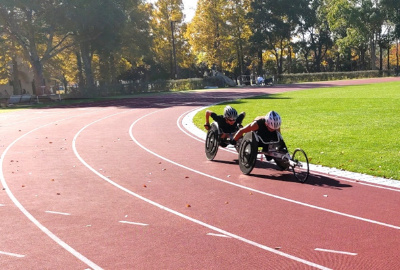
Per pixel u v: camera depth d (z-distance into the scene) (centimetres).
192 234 709
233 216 795
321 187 970
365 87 4559
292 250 630
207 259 609
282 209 825
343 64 10331
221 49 7838
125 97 5119
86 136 1919
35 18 5281
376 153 1267
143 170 1209
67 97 5428
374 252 612
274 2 8231
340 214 784
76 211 852
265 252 627
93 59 7312
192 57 8394
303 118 2120
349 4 8012
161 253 635
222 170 1178
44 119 2775
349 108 2452
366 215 774
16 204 912
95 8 5331
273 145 1091
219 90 5725
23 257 637
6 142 1820
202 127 2073
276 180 1050
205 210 836
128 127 2188
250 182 1039
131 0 6488
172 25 7031
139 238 697
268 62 10025
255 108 2745
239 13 7819
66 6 5084
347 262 583
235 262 596
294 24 8706
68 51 6212
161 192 976
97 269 589
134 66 8569
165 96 4891
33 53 5269
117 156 1430
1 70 6588
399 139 1461
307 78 7800
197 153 1441
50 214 836
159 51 7894
